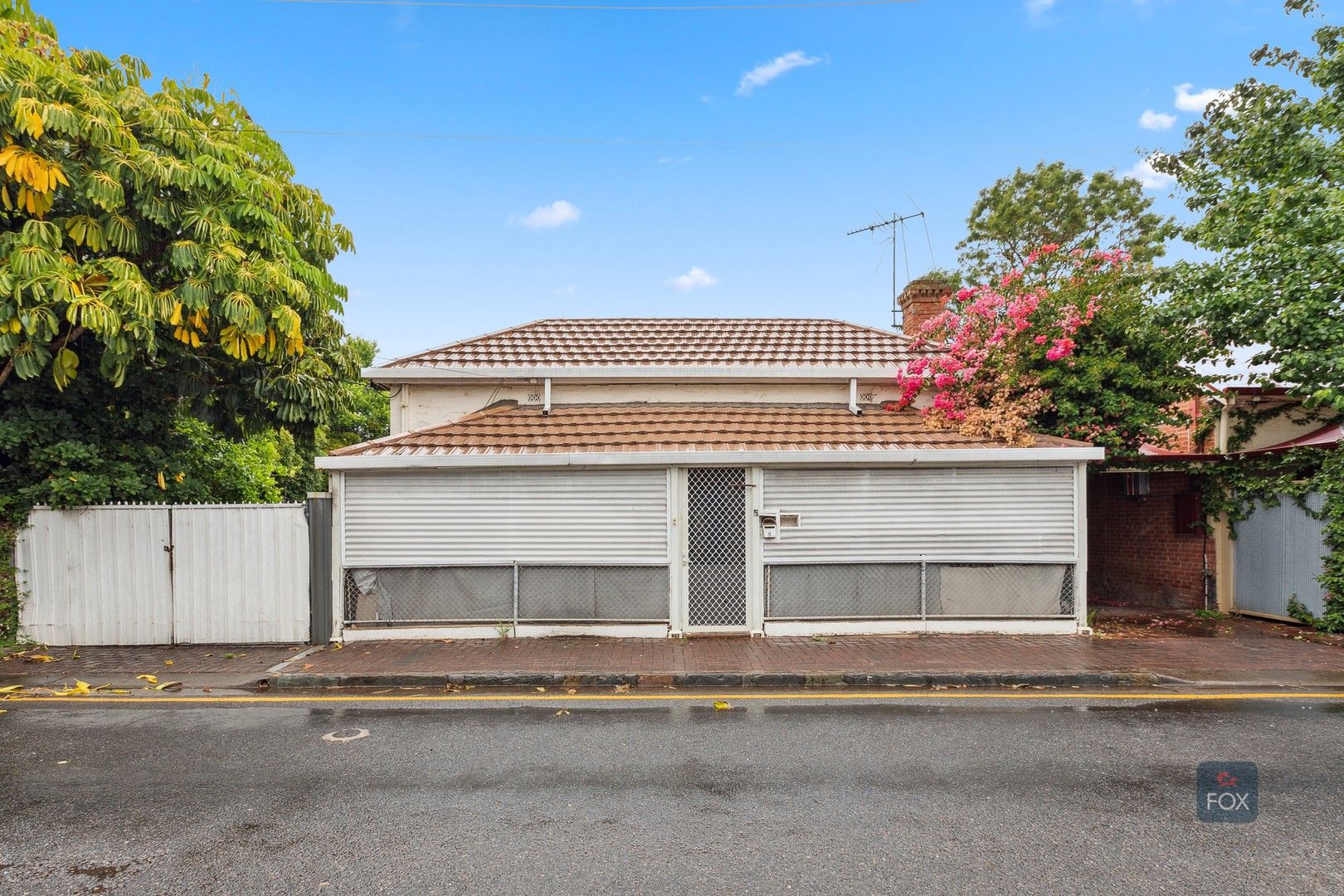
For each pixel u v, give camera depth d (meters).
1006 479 8.95
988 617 8.88
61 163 7.09
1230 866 3.51
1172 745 5.20
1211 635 8.90
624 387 11.02
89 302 6.68
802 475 8.92
